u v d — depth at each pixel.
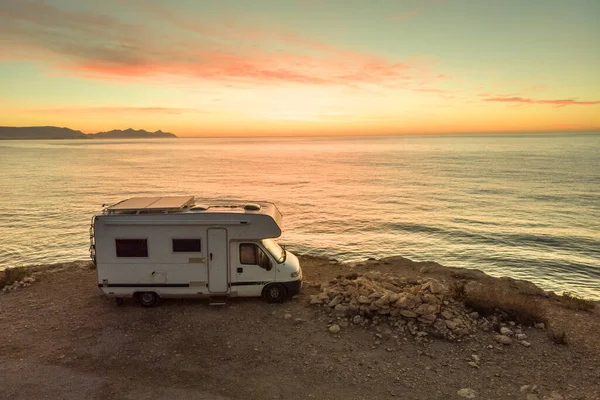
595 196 72.31
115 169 132.00
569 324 9.65
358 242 43.66
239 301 10.94
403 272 14.09
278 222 11.27
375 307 9.55
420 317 9.20
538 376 7.41
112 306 10.71
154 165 151.62
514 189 81.44
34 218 53.00
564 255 39.59
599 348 8.45
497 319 9.43
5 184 89.25
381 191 80.62
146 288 10.55
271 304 10.73
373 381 7.29
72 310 10.46
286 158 198.50
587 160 155.00
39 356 8.15
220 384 7.20
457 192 78.44
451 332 8.81
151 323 9.68
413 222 52.94
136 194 74.62
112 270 10.53
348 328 9.29
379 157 198.75
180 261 10.56
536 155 192.00
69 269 14.26
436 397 6.80
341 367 7.74
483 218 55.53
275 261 10.77
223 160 183.38
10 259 35.97
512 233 47.41
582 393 6.88
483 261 37.84
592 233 47.38
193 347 8.53
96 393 6.91
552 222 53.06
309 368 7.71
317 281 12.79
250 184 92.31
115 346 8.58
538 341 8.66
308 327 9.38
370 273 12.65
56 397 6.78
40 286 12.34
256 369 7.68
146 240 10.46
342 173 118.25
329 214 58.19
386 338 8.81
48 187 84.50
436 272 13.90
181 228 10.46
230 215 10.51
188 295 10.70
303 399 6.77
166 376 7.45
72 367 7.74
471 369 7.64
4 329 9.36
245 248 10.65
